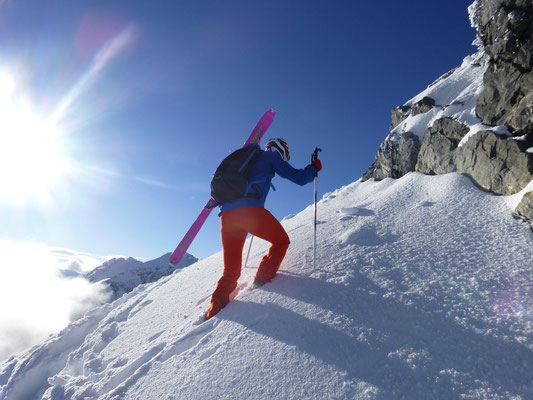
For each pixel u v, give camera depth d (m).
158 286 4.78
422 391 1.41
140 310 3.84
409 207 3.75
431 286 2.16
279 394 1.59
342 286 2.31
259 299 2.45
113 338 3.33
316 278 2.51
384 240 3.01
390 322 1.87
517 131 3.53
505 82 3.81
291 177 2.65
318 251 3.02
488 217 3.05
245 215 2.56
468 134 4.06
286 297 2.35
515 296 1.94
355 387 1.50
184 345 2.30
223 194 2.56
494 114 3.94
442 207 3.49
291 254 3.14
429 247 2.72
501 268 2.26
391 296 2.11
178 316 3.01
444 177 4.18
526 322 1.71
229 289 2.59
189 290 3.68
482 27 4.09
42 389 3.12
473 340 1.64
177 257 3.72
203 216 3.74
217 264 4.32
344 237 3.18
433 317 1.86
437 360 1.55
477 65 5.48
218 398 1.69
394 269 2.45
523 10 3.49
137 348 2.70
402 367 1.54
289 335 1.96
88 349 3.33
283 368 1.73
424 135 4.98
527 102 3.43
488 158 3.63
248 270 3.31
